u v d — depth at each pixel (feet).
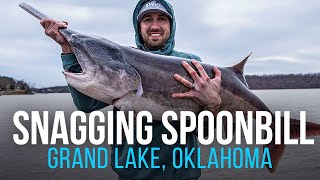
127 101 2.97
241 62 3.54
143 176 3.14
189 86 2.98
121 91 2.93
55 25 2.86
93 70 2.85
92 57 2.85
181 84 3.08
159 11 3.37
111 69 2.88
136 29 3.59
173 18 3.50
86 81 2.85
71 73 2.84
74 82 2.85
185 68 3.10
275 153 3.59
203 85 2.94
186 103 3.11
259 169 13.66
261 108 3.59
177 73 3.09
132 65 2.98
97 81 2.87
